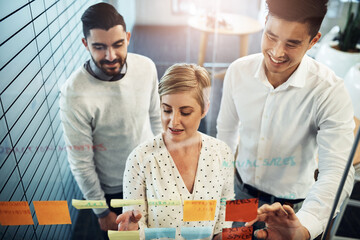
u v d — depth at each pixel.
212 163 1.01
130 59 0.94
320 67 1.00
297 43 0.90
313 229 1.02
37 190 1.09
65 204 1.02
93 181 1.11
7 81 0.88
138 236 1.04
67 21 0.90
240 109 1.14
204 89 0.91
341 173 1.00
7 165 0.95
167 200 1.01
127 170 1.01
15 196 1.00
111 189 1.18
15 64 0.89
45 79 0.96
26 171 1.03
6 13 0.83
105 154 1.07
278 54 0.93
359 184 1.08
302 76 1.00
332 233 1.12
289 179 1.21
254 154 1.21
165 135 1.00
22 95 0.94
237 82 1.09
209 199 1.02
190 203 1.00
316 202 1.02
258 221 1.07
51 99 0.99
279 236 1.05
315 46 1.03
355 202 1.10
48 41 0.92
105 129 1.02
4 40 0.85
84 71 0.94
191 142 0.99
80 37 0.93
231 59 1.04
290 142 1.14
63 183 1.20
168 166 0.99
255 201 1.00
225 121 1.21
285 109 1.07
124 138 1.05
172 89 0.89
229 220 1.05
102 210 1.17
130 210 1.03
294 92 1.03
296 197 1.25
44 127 1.03
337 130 1.02
